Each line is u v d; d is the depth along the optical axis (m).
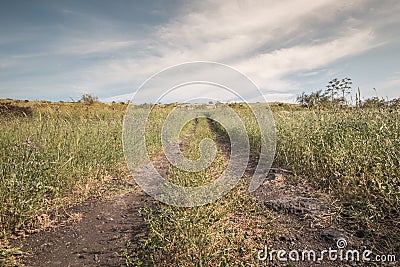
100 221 4.41
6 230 3.91
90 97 14.80
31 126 7.29
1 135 6.29
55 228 4.16
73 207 4.96
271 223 4.00
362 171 4.57
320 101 7.95
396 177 3.93
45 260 3.34
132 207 5.01
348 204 4.22
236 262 2.99
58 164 5.49
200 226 3.36
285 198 4.79
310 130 6.53
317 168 5.62
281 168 6.89
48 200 4.95
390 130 4.89
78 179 5.82
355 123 5.91
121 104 15.49
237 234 3.69
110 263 3.21
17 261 3.27
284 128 8.20
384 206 3.80
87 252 3.49
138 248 3.49
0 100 22.56
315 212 4.13
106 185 6.08
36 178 4.72
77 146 6.65
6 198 4.14
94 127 8.62
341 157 4.85
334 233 3.54
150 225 3.59
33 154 5.18
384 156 4.32
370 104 6.57
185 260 3.00
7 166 4.77
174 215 3.70
